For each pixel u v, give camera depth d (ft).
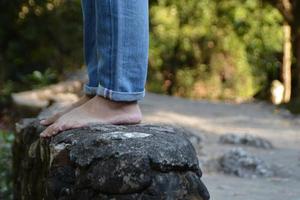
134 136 8.30
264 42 55.88
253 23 55.57
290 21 44.62
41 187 9.97
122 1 8.79
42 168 9.99
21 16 40.27
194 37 55.11
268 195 14.49
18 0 38.55
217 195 14.19
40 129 10.58
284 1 44.60
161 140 8.23
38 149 10.37
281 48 56.08
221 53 55.21
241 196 14.19
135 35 8.87
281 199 14.08
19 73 40.63
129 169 7.87
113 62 8.92
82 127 9.16
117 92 8.99
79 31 41.37
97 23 9.02
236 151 17.61
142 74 9.07
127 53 8.88
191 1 54.85
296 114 33.91
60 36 41.04
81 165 8.30
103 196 8.02
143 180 7.84
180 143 8.28
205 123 28.94
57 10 40.86
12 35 40.81
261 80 56.65
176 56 55.31
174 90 55.21
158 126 9.23
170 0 54.75
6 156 16.30
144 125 9.25
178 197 7.97
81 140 8.54
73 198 8.46
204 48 55.16
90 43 9.99
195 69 55.31
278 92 54.39
